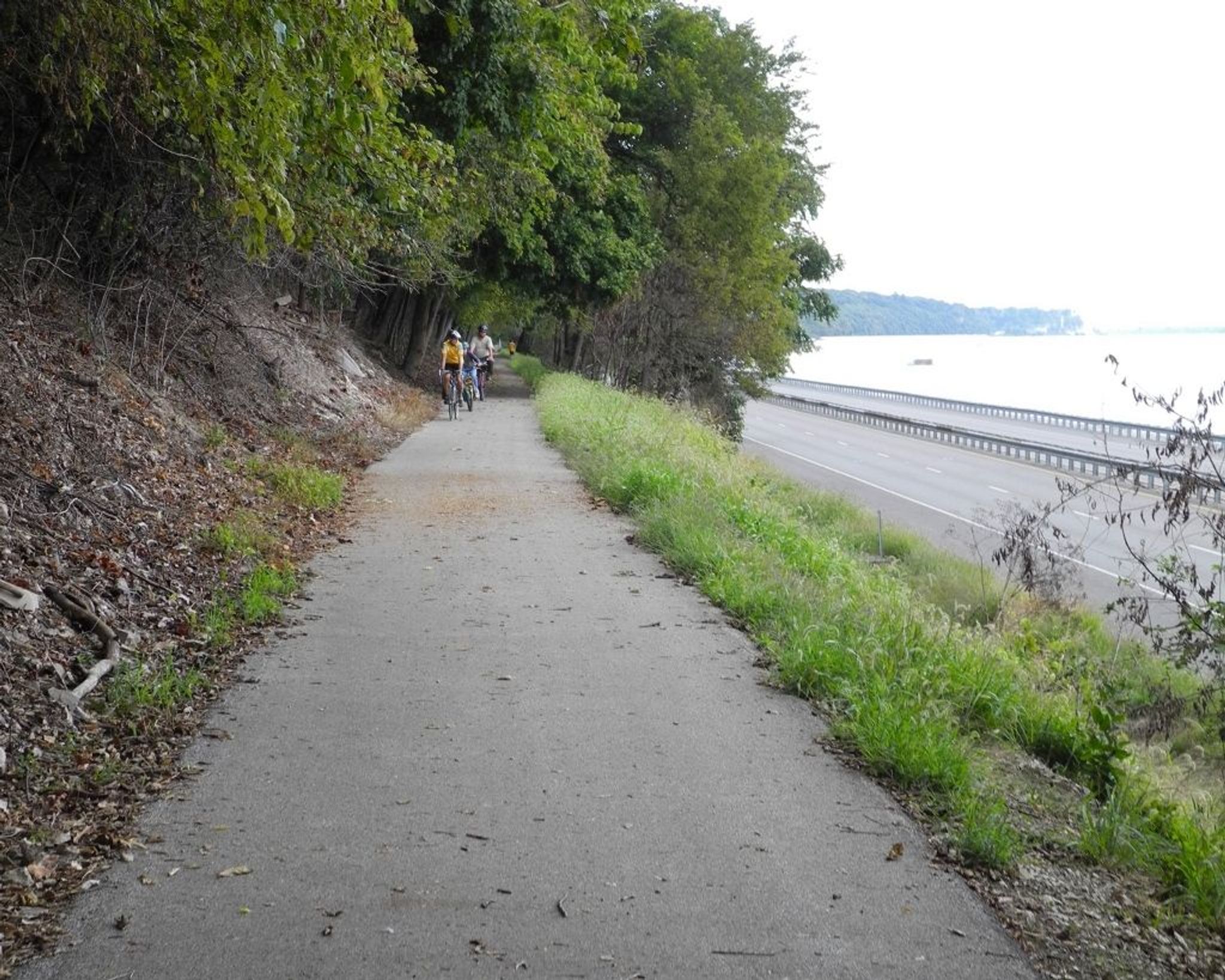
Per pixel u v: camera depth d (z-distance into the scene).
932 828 5.34
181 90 8.77
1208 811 6.38
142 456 12.19
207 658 7.70
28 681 6.47
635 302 42.44
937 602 15.91
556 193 23.73
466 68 16.17
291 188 11.02
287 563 10.61
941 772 5.84
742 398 49.56
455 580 10.45
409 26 8.70
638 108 42.09
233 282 20.62
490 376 49.25
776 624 8.80
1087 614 16.23
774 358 46.62
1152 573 12.10
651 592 10.14
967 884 4.78
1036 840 5.34
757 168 41.53
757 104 45.72
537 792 5.62
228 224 15.80
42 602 7.48
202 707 6.79
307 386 23.16
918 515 29.70
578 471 18.45
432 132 16.81
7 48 10.21
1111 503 30.33
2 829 5.00
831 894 4.63
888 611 9.46
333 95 8.81
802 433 60.34
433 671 7.63
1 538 8.16
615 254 35.94
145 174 14.98
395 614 9.15
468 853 4.93
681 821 5.31
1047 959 4.21
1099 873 5.08
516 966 4.03
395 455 20.89
